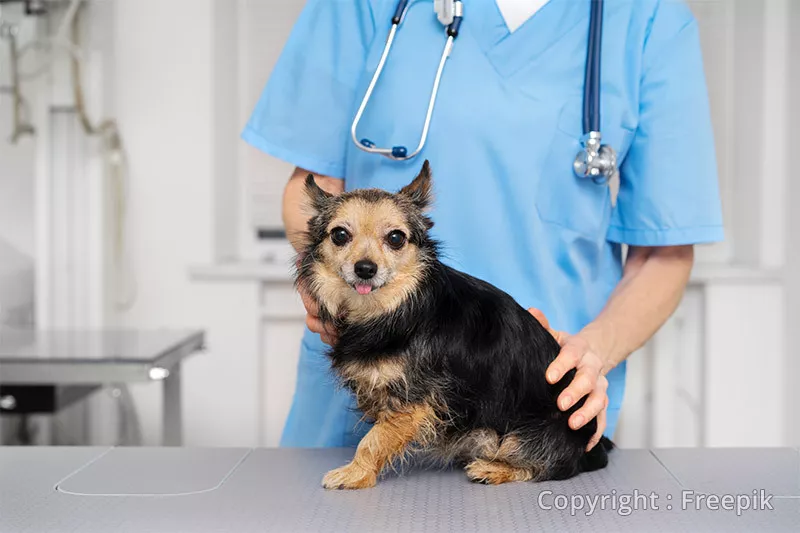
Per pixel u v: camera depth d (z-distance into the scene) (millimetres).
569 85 1449
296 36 1544
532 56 1443
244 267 3176
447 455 1169
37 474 1133
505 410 1104
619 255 1626
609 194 1505
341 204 1153
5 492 1051
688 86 1472
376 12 1503
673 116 1469
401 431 1080
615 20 1462
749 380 3076
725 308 3061
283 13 3404
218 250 3287
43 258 2977
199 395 3217
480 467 1122
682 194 1473
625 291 1505
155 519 946
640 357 3156
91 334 2609
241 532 903
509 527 920
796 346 2926
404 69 1456
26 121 2916
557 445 1112
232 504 1001
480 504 1006
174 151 3195
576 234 1461
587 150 1404
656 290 1499
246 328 3201
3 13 2781
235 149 3473
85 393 2729
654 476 1140
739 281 3039
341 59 1529
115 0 3127
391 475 1147
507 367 1104
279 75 1547
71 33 2955
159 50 3164
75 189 3021
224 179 3355
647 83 1481
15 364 2127
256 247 3531
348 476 1070
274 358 3283
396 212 1121
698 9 3203
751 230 3154
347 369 1089
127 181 3191
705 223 1475
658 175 1479
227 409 3219
